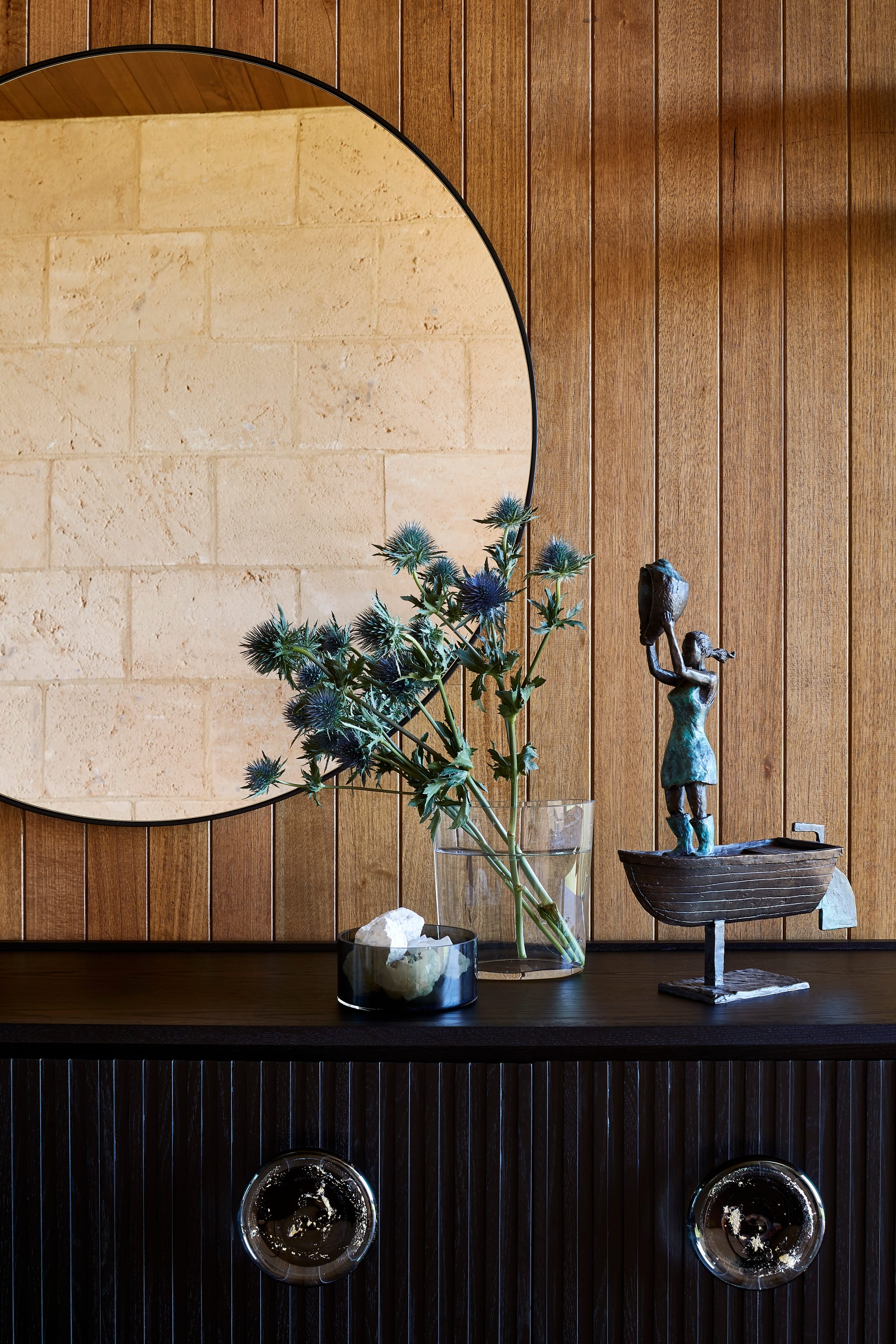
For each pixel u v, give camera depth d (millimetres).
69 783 1279
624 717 1272
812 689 1271
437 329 1281
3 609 1284
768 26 1280
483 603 1002
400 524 1282
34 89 1281
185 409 1291
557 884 1097
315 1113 933
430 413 1282
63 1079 938
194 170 1287
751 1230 921
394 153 1280
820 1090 934
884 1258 933
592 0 1285
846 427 1275
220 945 1263
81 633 1286
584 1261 929
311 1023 939
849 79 1278
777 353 1277
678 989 1030
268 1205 926
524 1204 930
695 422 1277
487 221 1287
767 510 1276
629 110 1283
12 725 1282
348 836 1275
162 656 1285
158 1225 933
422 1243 932
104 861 1285
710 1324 927
